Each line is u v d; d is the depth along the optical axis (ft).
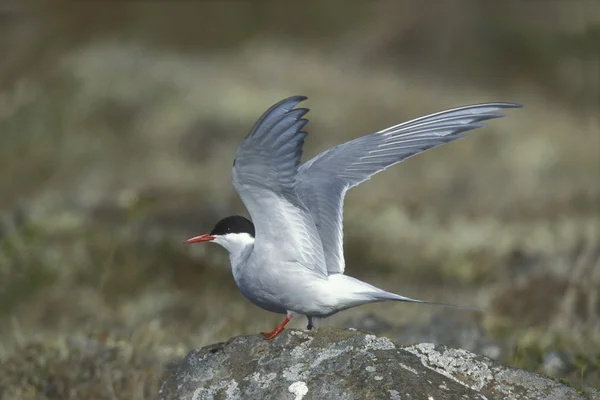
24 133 67.56
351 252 49.70
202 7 102.32
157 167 67.87
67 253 44.39
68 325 38.55
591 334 34.83
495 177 69.62
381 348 20.97
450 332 33.76
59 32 86.53
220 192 59.88
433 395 19.71
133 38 93.61
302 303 22.33
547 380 20.76
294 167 20.74
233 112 77.25
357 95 86.43
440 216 57.62
